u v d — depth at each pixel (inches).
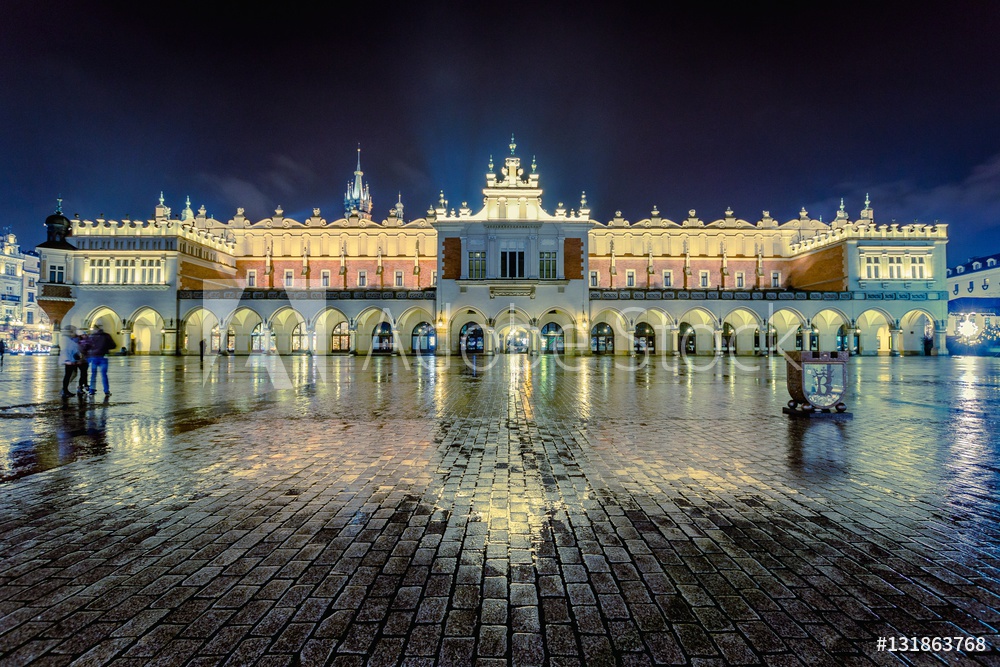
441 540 167.9
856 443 321.7
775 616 122.7
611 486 229.8
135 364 1284.4
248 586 136.1
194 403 520.1
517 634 115.3
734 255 2242.9
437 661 105.5
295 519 186.9
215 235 2150.6
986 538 169.8
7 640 112.0
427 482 235.6
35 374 914.1
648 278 2202.3
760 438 338.6
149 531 174.4
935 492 220.1
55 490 220.8
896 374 938.1
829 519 187.8
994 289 2615.7
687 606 127.5
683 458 282.7
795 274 2219.5
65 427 377.1
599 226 2233.0
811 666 104.1
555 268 1844.2
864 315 1983.3
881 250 1907.0
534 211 1877.5
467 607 126.5
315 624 118.5
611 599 130.8
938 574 144.3
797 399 440.1
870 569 147.5
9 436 342.6
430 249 2203.5
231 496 213.6
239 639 112.7
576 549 161.3
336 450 302.0
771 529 178.2
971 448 306.0
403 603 128.0
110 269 1823.3
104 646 110.2
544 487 228.1
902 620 121.0
